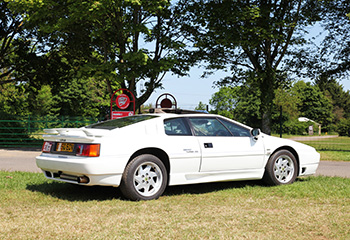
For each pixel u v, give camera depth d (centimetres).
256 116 9131
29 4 1808
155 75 1867
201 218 516
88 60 2455
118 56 2066
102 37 1888
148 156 653
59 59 2633
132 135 659
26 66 2600
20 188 731
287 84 2375
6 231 448
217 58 2205
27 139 2423
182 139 702
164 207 586
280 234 445
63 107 5838
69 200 641
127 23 1772
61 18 1803
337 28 2369
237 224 485
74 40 2223
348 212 559
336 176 949
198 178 713
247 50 2123
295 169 821
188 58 2181
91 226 474
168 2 1720
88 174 618
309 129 9506
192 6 2045
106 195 686
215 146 729
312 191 718
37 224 479
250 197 668
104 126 715
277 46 2155
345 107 13925
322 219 512
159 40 1991
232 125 779
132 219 506
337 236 440
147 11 1850
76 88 5825
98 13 1614
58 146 684
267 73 2141
